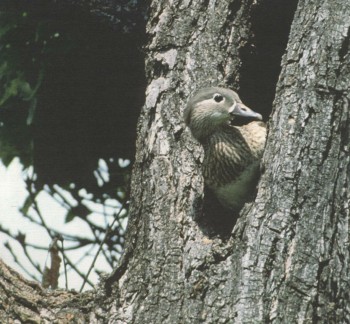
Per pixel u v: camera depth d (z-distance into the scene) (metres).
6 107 12.59
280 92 9.12
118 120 13.25
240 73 11.07
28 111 12.58
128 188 13.26
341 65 8.87
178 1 10.98
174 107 10.48
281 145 8.84
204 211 9.88
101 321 9.23
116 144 13.37
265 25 11.21
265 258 8.44
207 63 10.72
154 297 9.02
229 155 10.45
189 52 10.76
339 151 8.67
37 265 12.49
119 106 13.18
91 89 13.04
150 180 9.96
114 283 9.39
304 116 8.82
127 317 9.03
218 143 10.48
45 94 12.80
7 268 9.61
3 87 12.54
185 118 10.38
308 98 8.87
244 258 8.53
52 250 11.12
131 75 13.00
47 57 12.45
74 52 12.59
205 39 10.81
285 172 8.69
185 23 10.88
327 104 8.80
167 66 10.70
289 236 8.46
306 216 8.49
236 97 10.56
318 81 8.87
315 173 8.62
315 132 8.73
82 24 12.41
